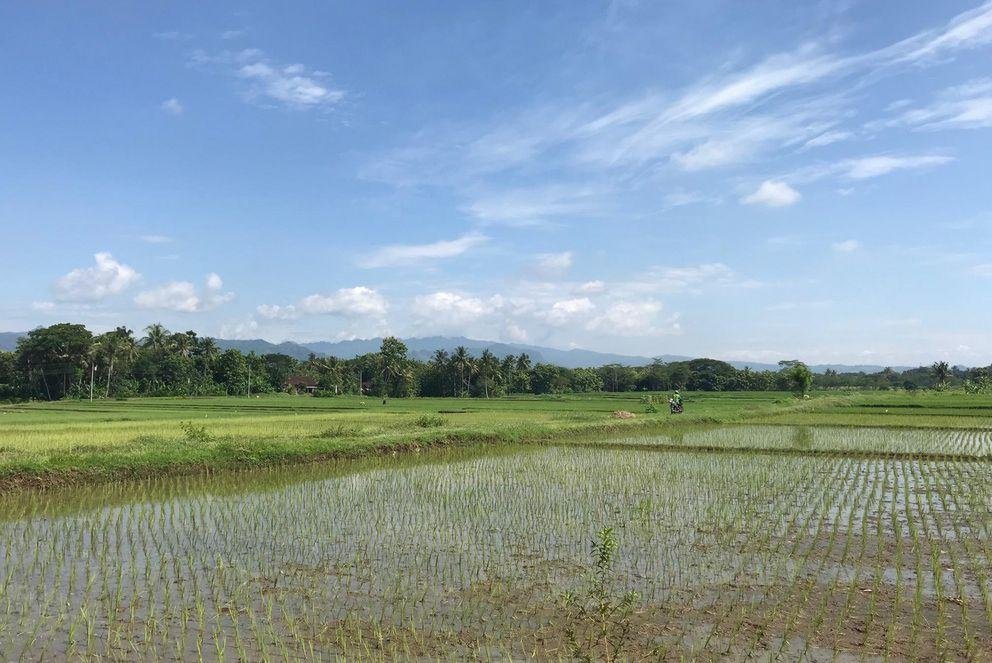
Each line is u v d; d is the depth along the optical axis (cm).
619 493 1455
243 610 752
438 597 795
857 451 2225
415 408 5397
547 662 629
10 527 1126
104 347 8562
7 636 676
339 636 682
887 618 744
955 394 7862
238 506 1303
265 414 4197
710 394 9612
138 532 1092
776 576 884
